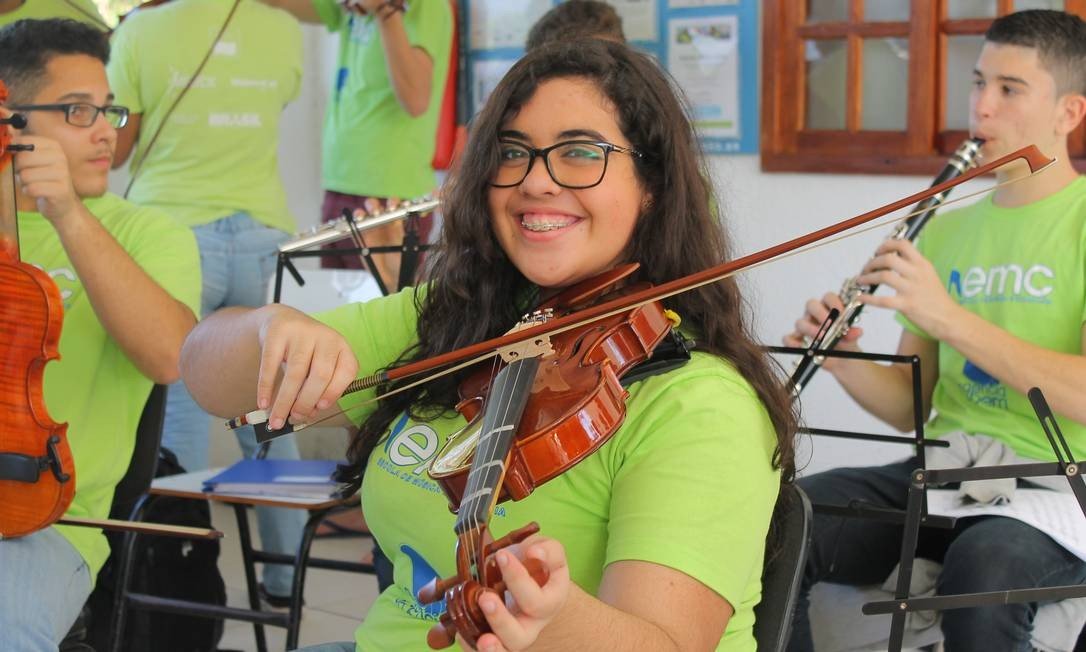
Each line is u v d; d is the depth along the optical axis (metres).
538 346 1.55
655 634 1.28
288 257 2.77
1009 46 2.64
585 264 1.70
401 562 1.72
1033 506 2.38
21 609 2.14
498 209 1.72
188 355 1.88
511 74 1.72
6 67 2.44
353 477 1.87
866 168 3.90
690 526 1.38
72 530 2.35
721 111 4.12
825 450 4.06
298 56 4.02
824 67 4.00
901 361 2.41
